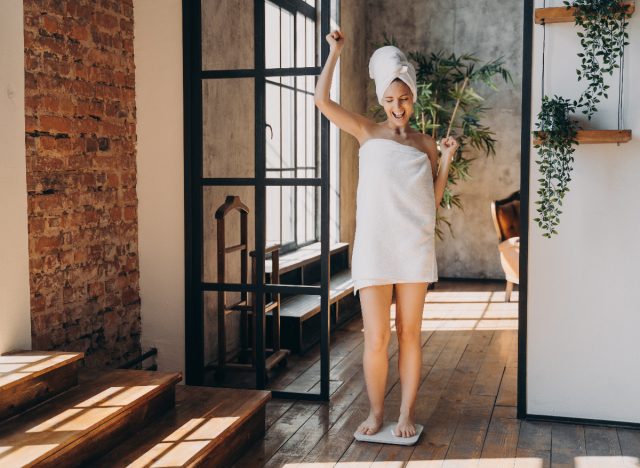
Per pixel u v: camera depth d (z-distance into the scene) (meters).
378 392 3.77
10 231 3.46
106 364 4.29
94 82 4.11
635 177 3.78
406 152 3.67
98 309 4.21
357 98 8.62
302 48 6.76
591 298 3.88
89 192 4.10
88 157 4.07
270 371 5.04
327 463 3.43
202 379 4.63
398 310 3.77
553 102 3.71
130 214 4.52
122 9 4.38
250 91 5.54
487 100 8.84
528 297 3.96
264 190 4.41
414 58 8.59
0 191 3.40
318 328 6.19
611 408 3.90
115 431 3.12
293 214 6.72
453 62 8.29
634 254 3.81
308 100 6.95
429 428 3.90
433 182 3.89
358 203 3.77
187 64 4.46
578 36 3.81
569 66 3.83
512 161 8.84
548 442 3.68
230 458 3.40
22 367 3.22
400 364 3.80
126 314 4.50
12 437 2.82
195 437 3.22
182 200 4.54
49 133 3.75
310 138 7.05
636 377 3.85
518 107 8.76
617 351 3.87
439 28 8.91
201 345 4.61
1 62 3.40
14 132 3.47
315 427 3.92
